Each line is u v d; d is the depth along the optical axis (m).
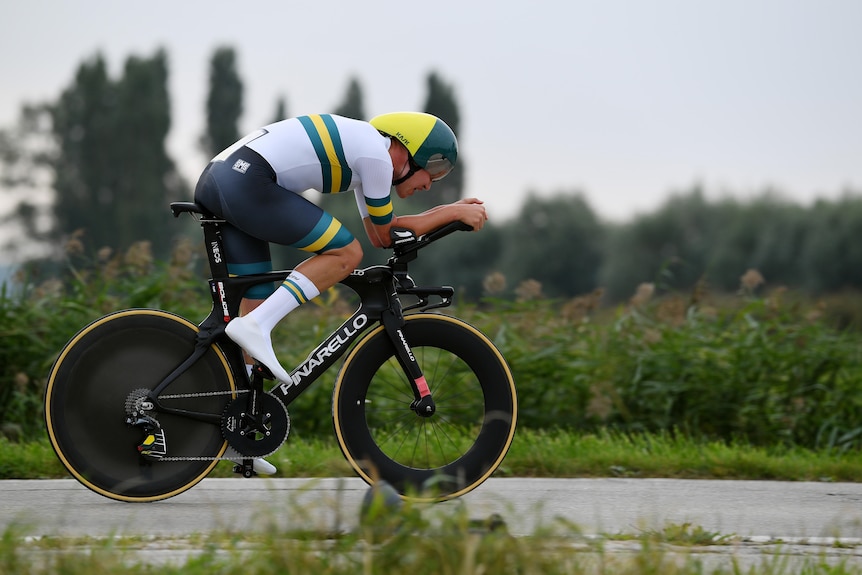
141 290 26.80
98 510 15.54
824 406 25.52
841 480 20.36
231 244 16.09
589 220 164.38
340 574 10.60
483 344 16.44
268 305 15.68
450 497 16.14
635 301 27.38
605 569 11.19
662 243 144.62
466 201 16.52
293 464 19.64
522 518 12.57
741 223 135.25
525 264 160.38
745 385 25.70
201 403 15.95
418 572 10.53
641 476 20.36
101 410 15.69
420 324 16.41
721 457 21.03
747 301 28.39
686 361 26.30
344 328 16.30
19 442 23.33
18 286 27.08
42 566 10.94
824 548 13.88
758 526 15.54
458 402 25.83
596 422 25.83
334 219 15.98
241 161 15.59
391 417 25.52
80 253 28.00
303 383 16.16
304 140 15.68
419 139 16.17
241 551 11.64
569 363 26.42
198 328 16.02
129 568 11.06
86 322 26.31
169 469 15.88
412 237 16.08
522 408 26.00
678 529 14.23
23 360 25.72
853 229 126.62
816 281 125.75
